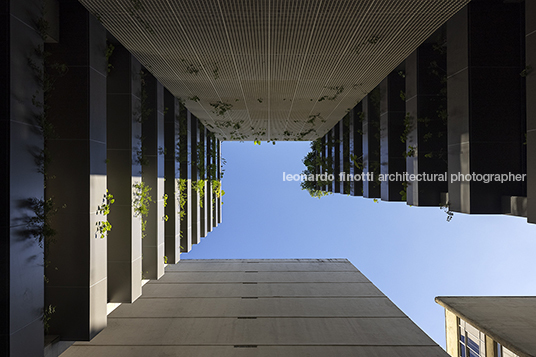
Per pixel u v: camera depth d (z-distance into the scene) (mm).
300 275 12734
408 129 5922
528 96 3494
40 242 3686
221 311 9172
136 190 6156
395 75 6883
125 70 5965
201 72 6605
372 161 7781
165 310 9125
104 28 5047
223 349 7188
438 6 4133
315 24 4590
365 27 4691
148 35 5016
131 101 5977
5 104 3258
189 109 9633
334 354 7102
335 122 11258
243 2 4070
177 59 5961
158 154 7160
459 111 4609
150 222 7164
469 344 13227
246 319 8703
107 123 5992
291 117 10617
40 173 3705
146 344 7297
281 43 5227
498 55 4379
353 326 8406
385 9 4203
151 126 7082
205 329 8062
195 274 12633
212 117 10734
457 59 4652
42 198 3742
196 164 10711
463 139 4496
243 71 6512
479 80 4379
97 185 4879
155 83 7039
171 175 8484
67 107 4691
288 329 8203
